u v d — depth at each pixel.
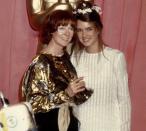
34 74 1.58
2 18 2.02
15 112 1.41
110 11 2.12
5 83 2.06
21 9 2.02
